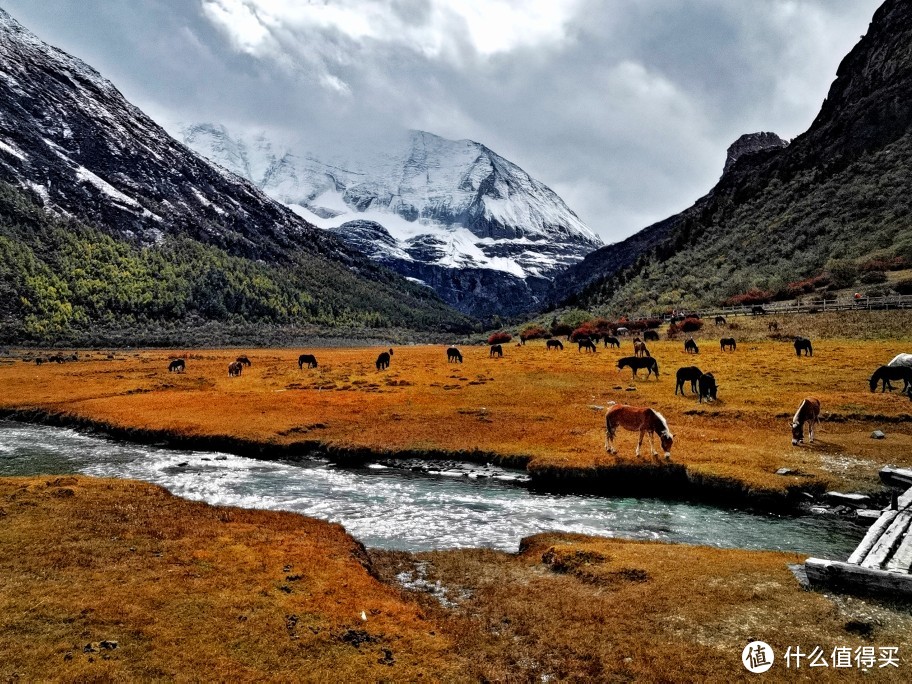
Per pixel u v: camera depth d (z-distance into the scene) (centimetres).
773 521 1848
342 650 935
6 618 961
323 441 2916
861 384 3653
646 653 932
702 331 7612
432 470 2548
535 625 1055
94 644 895
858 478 2089
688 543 1666
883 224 9831
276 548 1405
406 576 1370
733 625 1009
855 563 1172
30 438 3278
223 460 2748
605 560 1358
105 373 5856
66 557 1245
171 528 1506
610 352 6544
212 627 977
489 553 1527
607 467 2312
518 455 2567
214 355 9325
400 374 5397
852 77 17425
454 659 933
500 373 5122
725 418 3095
